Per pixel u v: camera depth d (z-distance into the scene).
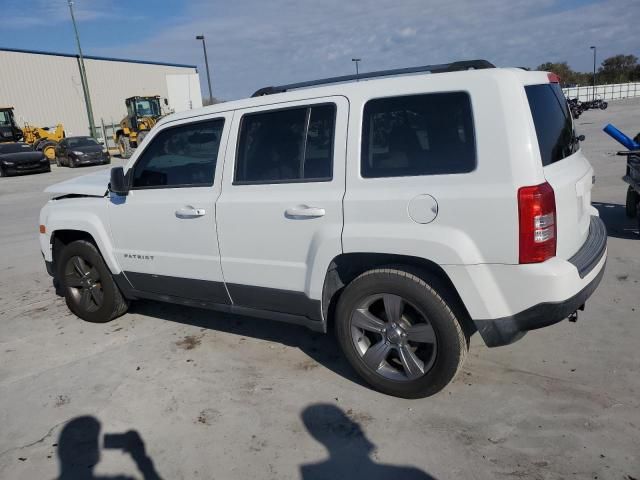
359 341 3.41
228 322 4.75
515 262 2.79
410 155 3.04
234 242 3.70
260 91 3.84
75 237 5.14
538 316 2.82
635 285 4.81
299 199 3.36
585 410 3.04
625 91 61.41
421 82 3.04
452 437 2.91
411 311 3.23
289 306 3.61
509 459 2.70
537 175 2.75
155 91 50.50
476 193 2.82
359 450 2.87
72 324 4.97
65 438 3.17
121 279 4.58
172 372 3.88
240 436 3.07
